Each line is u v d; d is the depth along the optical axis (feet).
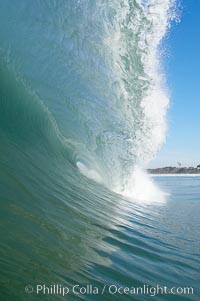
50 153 31.63
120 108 42.63
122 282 15.81
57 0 39.11
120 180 42.96
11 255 14.15
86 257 17.07
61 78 38.47
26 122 30.96
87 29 40.91
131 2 40.70
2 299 11.27
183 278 18.40
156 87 44.16
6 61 31.60
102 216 25.84
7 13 35.32
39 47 36.78
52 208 21.61
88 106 40.52
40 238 16.76
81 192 29.91
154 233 26.05
